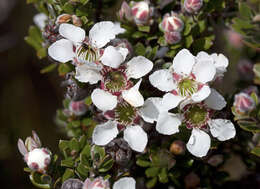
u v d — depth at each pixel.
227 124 0.19
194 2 0.20
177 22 0.20
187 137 0.19
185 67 0.19
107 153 0.19
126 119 0.19
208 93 0.18
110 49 0.18
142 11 0.20
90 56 0.19
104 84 0.19
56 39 0.20
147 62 0.19
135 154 0.20
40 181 0.19
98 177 0.19
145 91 0.19
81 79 0.19
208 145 0.19
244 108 0.19
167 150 0.20
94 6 0.20
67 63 0.20
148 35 0.20
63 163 0.19
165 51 0.20
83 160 0.19
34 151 0.19
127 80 0.19
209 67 0.18
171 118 0.19
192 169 0.20
